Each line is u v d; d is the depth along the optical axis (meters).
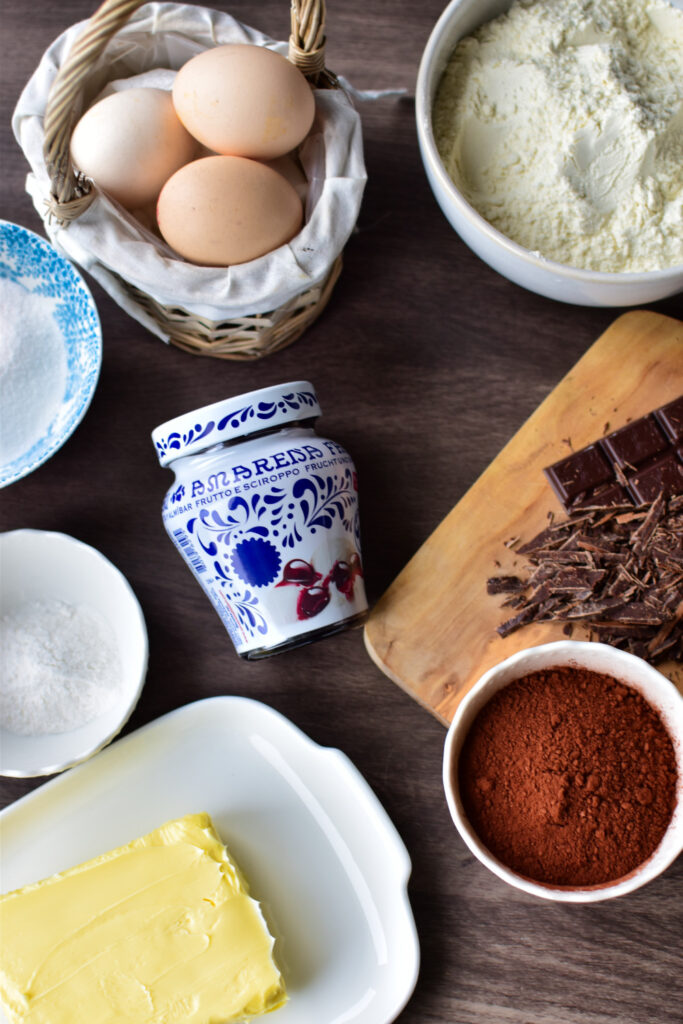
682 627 0.59
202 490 0.56
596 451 0.60
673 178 0.58
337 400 0.63
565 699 0.57
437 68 0.58
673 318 0.62
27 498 0.62
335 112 0.58
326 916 0.59
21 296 0.61
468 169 0.60
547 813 0.56
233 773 0.60
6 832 0.59
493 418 0.63
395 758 0.60
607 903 0.59
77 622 0.61
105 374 0.63
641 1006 0.58
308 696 0.61
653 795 0.56
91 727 0.60
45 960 0.56
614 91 0.57
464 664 0.59
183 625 0.61
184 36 0.59
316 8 0.54
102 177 0.56
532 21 0.59
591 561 0.60
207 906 0.57
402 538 0.62
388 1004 0.58
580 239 0.58
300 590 0.57
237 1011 0.56
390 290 0.63
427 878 0.59
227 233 0.55
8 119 0.63
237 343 0.61
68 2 0.63
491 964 0.59
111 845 0.60
